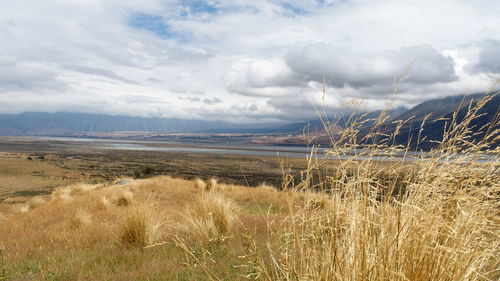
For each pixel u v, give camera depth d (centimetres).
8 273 518
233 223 678
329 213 200
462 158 190
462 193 188
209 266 427
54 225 1034
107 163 10288
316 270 210
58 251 650
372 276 187
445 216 192
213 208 669
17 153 14188
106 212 1232
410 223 189
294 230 216
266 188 2073
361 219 190
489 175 184
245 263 420
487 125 179
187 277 400
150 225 674
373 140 197
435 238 186
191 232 654
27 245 734
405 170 196
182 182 2283
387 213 195
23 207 1906
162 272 451
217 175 6688
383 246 188
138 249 609
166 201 1588
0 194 4362
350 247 196
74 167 8694
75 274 496
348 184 200
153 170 6906
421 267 186
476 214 191
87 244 703
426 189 196
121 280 447
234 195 1706
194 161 11356
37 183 5575
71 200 1725
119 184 2302
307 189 210
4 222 1316
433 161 193
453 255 185
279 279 237
